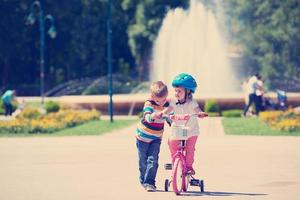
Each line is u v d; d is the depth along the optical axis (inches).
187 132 852.0
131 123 2401.6
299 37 5088.6
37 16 5964.6
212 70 4547.2
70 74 6067.9
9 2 5856.3
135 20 6235.2
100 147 1504.7
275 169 1106.7
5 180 1013.8
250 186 929.5
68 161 1246.9
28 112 2578.7
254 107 2903.5
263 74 5147.6
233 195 850.8
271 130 1955.0
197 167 1143.0
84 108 3105.3
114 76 5915.4
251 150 1407.5
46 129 1995.6
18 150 1460.4
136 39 5885.8
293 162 1196.5
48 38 6048.2
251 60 5315.0
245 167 1135.6
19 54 5959.6
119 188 922.1
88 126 2253.9
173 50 4589.1
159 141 902.4
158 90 892.0
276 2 5162.4
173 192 882.8
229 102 2957.7
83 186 944.3
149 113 887.1
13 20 5876.0
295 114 2283.5
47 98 5098.4
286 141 1609.3
